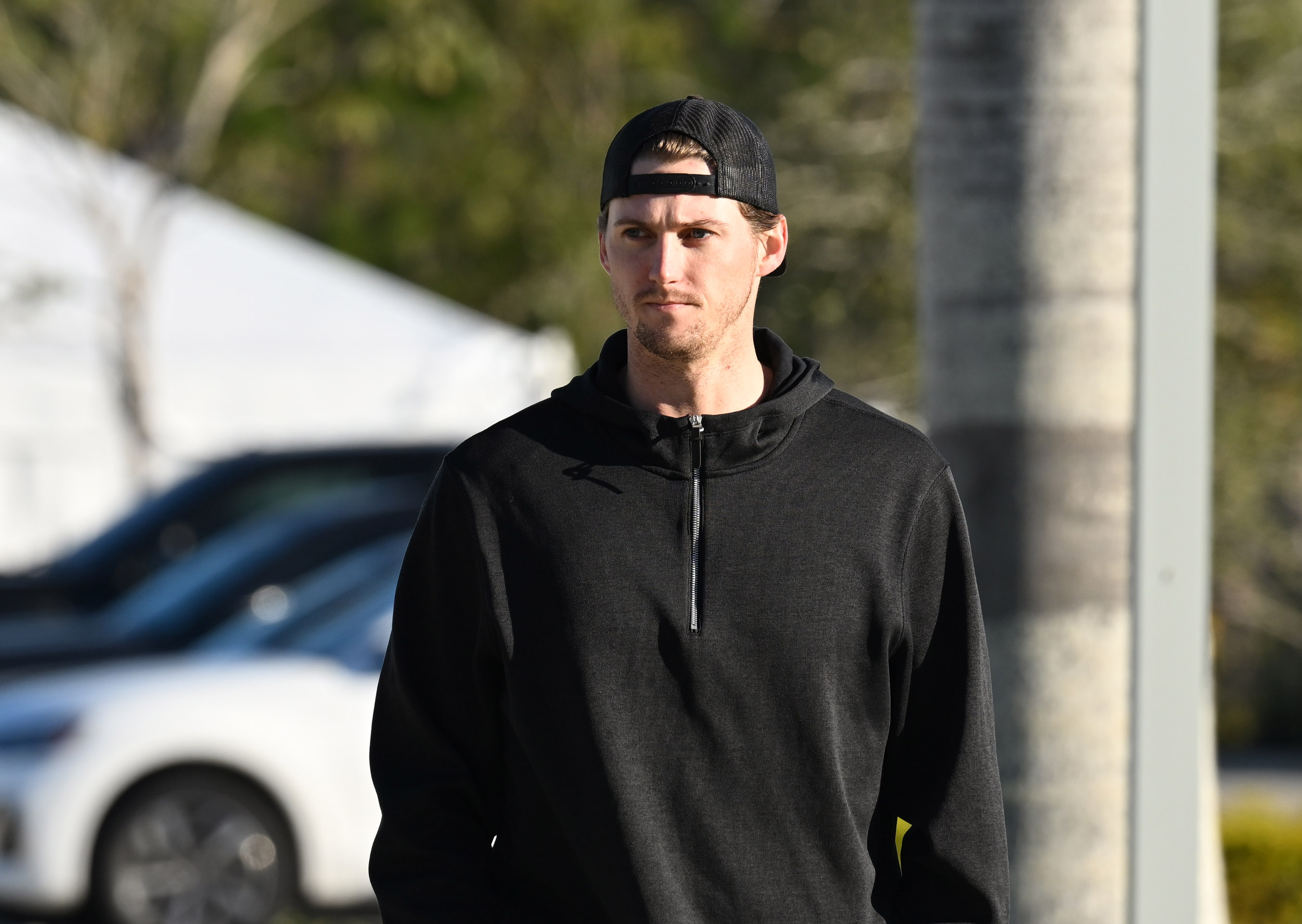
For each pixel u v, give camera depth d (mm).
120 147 62719
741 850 7465
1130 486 12008
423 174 73062
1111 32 11898
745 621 7477
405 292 45281
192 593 27797
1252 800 25078
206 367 43250
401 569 8258
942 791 7875
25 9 60875
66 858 22625
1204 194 11469
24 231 45031
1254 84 45219
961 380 12227
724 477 7672
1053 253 11969
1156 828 11461
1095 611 12039
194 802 23234
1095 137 11906
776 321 49219
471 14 67438
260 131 72500
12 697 23938
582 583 7570
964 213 12172
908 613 7762
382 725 8430
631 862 7426
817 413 7902
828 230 47719
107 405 44281
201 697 23562
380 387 43844
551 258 66438
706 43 67125
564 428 7914
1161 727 11461
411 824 8117
